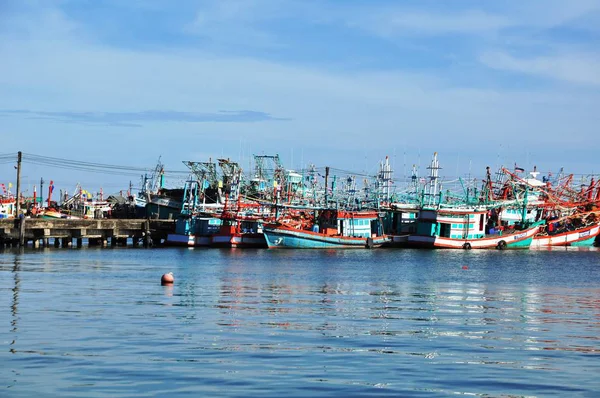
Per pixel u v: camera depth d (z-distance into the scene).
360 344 41.28
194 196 169.25
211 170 183.00
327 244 155.75
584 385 33.09
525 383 33.28
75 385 31.92
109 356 37.09
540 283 84.50
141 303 57.16
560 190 189.25
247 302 59.62
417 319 51.50
